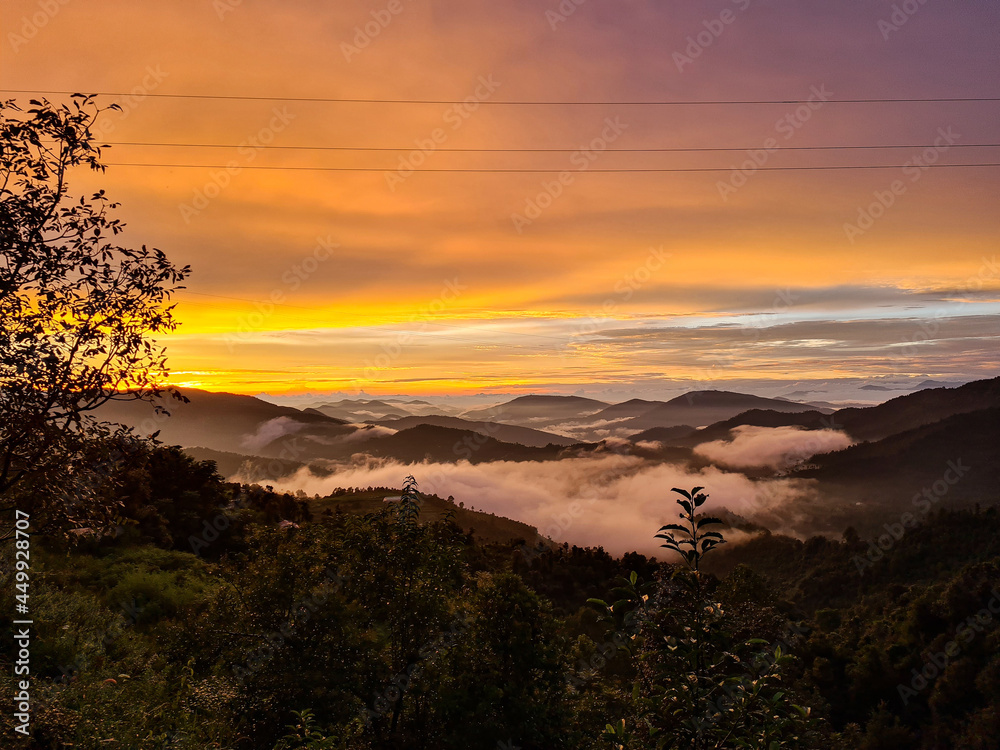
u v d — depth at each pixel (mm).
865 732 71938
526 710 13484
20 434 7996
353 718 13062
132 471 9375
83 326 8320
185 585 24750
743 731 3453
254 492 55875
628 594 3979
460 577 15266
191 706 12445
